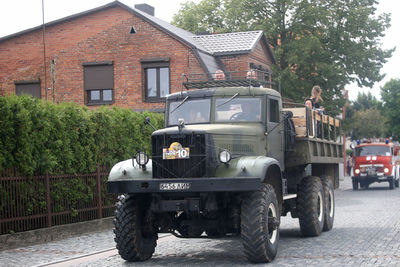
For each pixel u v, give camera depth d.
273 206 9.34
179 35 27.41
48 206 12.70
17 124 11.89
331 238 11.72
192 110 10.78
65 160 13.39
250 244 8.84
